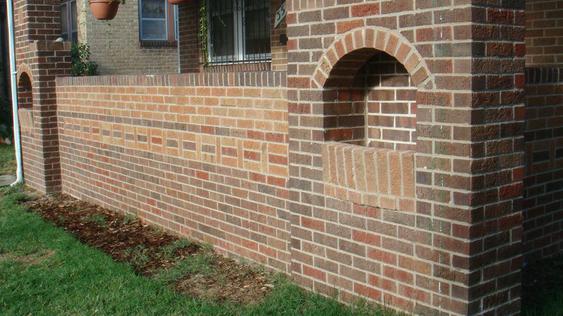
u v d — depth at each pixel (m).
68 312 5.19
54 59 10.45
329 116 5.04
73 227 8.20
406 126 4.95
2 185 11.52
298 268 5.43
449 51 3.98
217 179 6.69
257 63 10.00
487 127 4.00
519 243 4.28
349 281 4.93
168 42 18.22
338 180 4.90
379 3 4.39
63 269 6.21
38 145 10.68
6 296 5.55
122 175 8.65
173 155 7.43
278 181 5.82
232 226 6.54
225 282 5.80
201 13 10.73
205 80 6.68
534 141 5.68
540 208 5.84
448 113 4.02
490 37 3.96
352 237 4.86
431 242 4.23
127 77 8.21
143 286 5.66
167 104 7.43
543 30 6.47
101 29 17.31
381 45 4.40
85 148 9.64
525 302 4.82
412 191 4.33
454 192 4.04
